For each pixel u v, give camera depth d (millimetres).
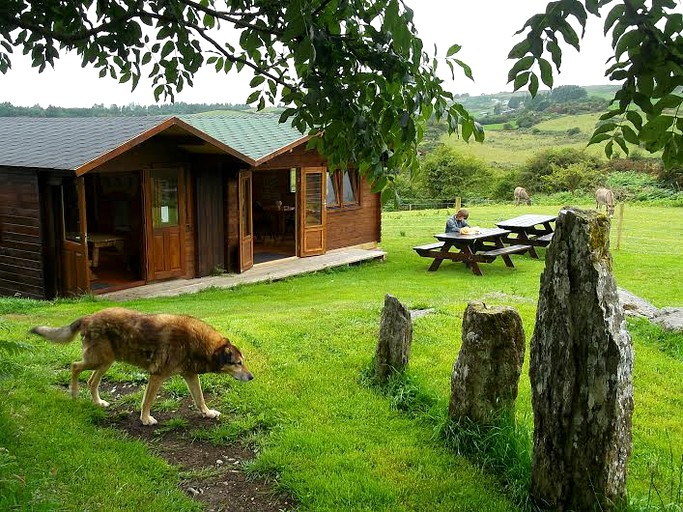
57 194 11914
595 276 3596
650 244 20109
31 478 3697
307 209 16812
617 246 19062
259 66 3969
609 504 3688
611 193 27141
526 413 5434
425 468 4434
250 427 5098
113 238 13477
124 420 5250
